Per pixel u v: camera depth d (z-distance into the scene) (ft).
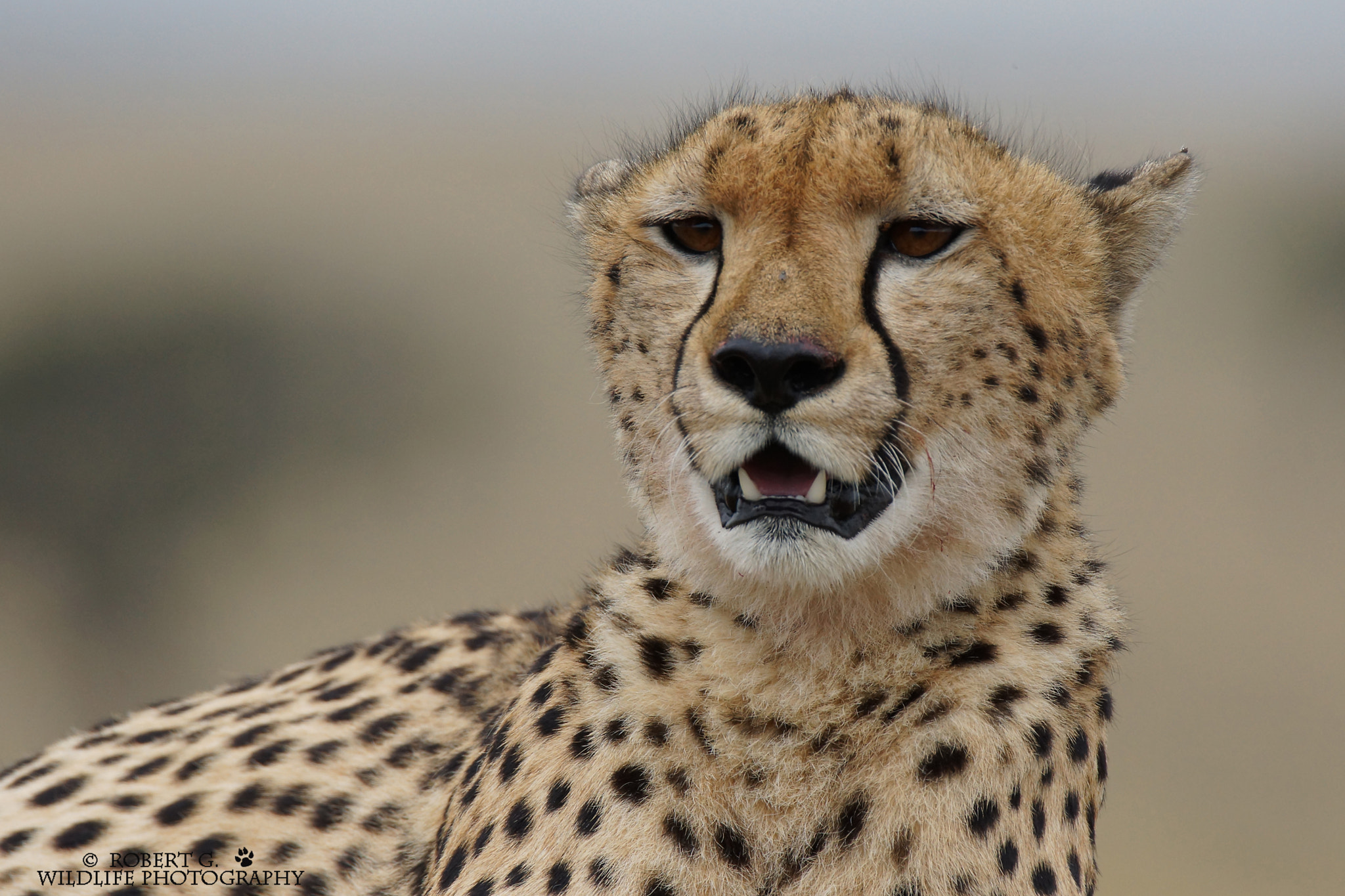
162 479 106.22
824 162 29.27
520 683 35.58
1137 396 137.39
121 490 104.37
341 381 121.39
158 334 114.62
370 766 37.63
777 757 29.19
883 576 29.40
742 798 29.17
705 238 30.91
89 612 100.22
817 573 28.89
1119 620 31.78
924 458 29.50
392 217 194.90
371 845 36.45
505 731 32.73
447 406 126.52
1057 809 29.78
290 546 107.86
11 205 196.03
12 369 106.63
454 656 39.81
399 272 159.43
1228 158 243.81
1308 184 191.01
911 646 29.55
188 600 102.47
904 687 29.37
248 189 216.74
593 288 33.88
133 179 226.58
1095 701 31.07
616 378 32.71
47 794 39.14
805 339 28.09
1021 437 30.32
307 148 277.23
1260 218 173.68
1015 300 30.19
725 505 29.78
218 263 145.89
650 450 31.55
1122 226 33.04
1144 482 122.21
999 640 29.81
